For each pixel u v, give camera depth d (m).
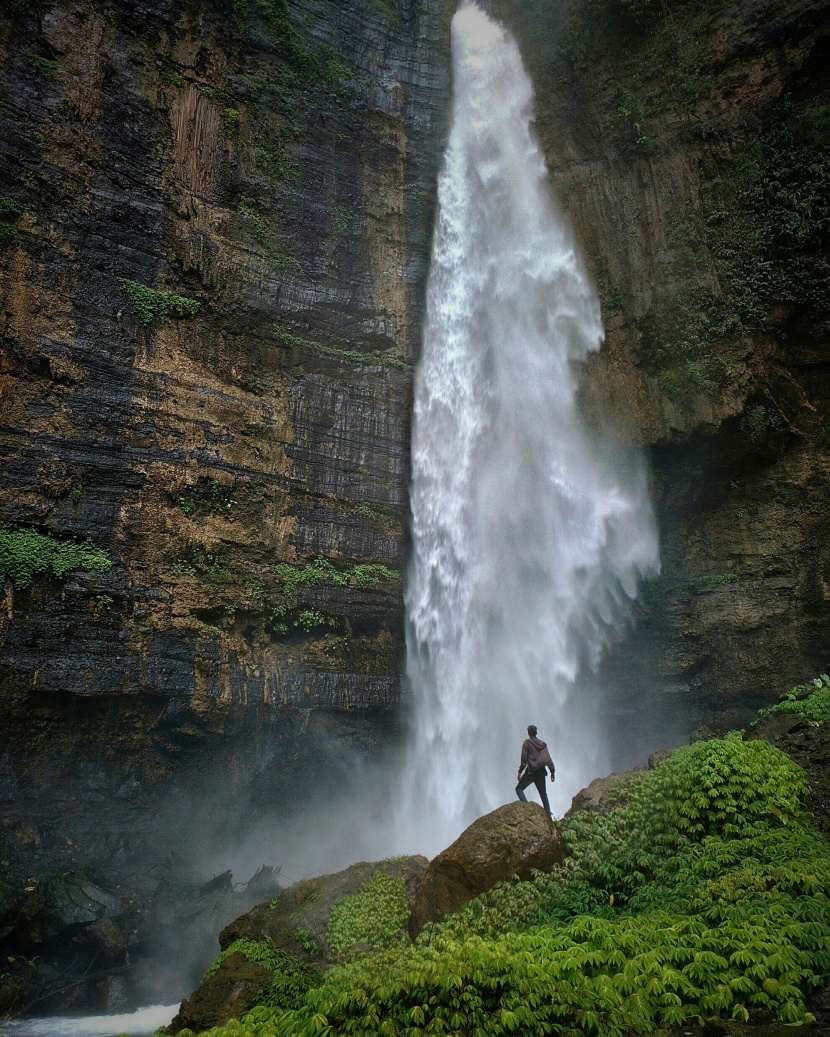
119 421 15.15
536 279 20.83
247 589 16.28
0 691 12.69
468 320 21.16
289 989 7.29
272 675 16.06
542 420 19.91
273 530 17.11
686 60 19.81
